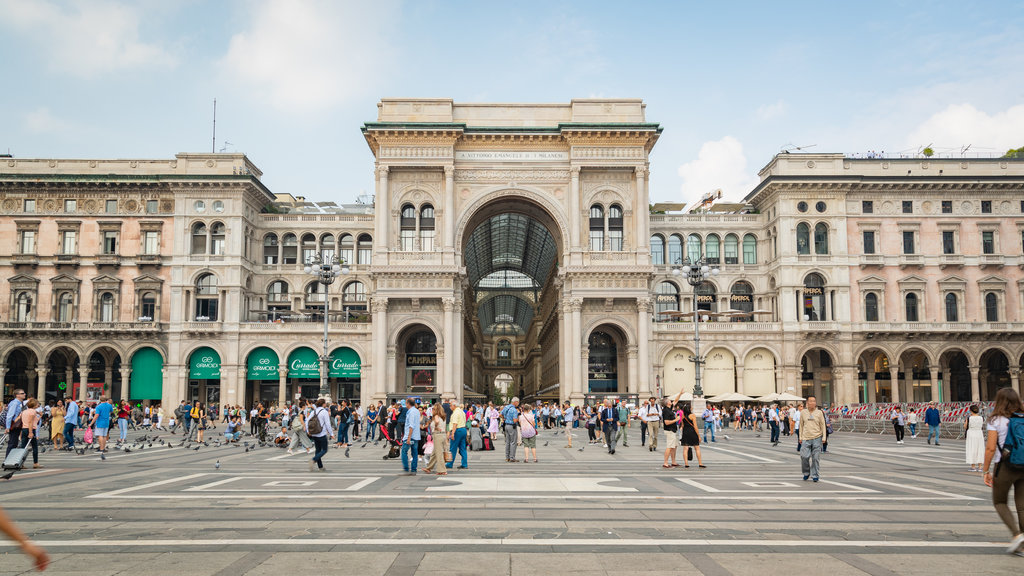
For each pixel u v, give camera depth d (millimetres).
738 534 12625
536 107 73312
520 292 137000
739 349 74062
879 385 78250
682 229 80375
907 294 75625
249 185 74875
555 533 12680
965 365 79125
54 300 74188
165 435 51281
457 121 72938
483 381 159750
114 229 75062
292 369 73375
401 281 69250
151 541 11992
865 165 76875
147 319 73125
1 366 72438
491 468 25609
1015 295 75812
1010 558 10891
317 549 11383
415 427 23734
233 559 10711
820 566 10359
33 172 75750
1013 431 11328
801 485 19984
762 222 80062
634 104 73062
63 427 36062
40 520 14086
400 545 11672
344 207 97062
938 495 17922
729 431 59906
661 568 10211
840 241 75312
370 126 70000
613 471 24312
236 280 73812
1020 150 85188
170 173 75688
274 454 32719
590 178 72062
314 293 79000
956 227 76250
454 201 71125
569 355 69875
